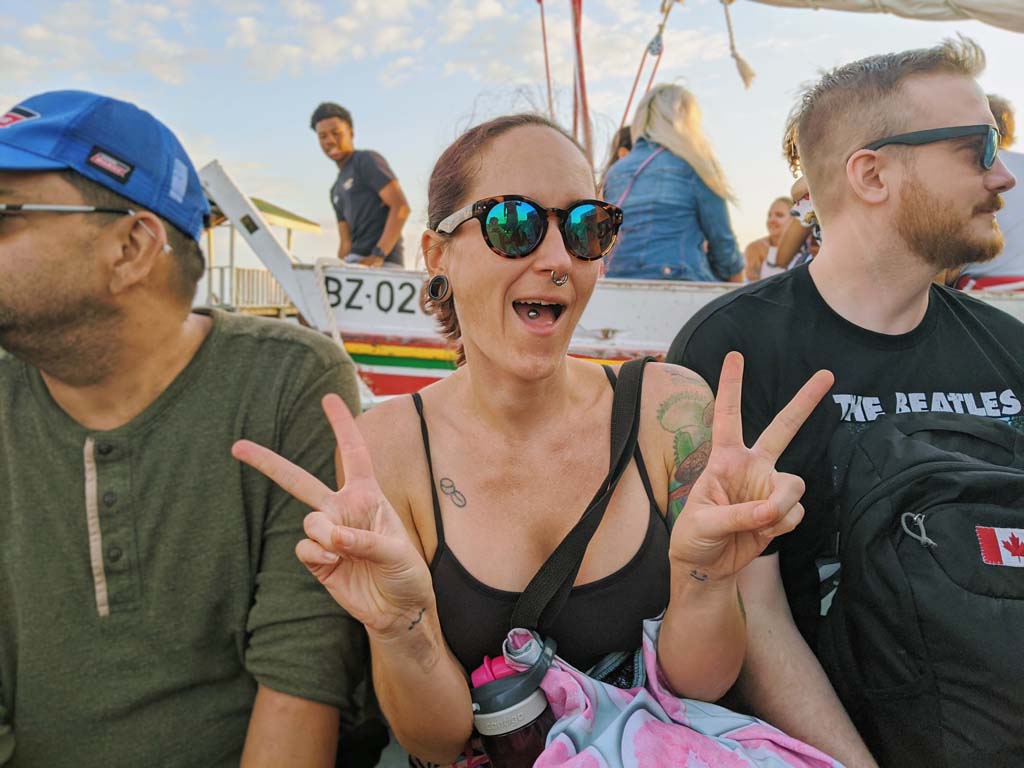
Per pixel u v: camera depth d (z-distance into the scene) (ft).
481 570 4.18
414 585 3.34
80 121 4.10
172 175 4.46
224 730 4.61
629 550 4.20
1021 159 10.80
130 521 4.38
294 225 46.73
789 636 4.86
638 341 13.16
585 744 3.66
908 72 5.34
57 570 4.37
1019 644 3.78
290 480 3.42
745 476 3.51
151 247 4.28
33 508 4.40
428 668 3.62
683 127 13.33
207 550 4.48
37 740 4.42
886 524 4.19
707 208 13.60
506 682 3.88
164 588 4.42
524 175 3.89
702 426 4.50
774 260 16.52
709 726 3.92
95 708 4.38
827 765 3.73
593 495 4.33
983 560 3.95
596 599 4.13
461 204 4.09
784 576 5.51
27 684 4.39
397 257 19.77
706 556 3.52
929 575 4.01
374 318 14.35
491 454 4.37
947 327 5.83
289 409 4.69
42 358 4.24
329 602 4.50
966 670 3.88
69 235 4.06
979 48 5.43
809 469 5.41
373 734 5.33
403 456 4.43
